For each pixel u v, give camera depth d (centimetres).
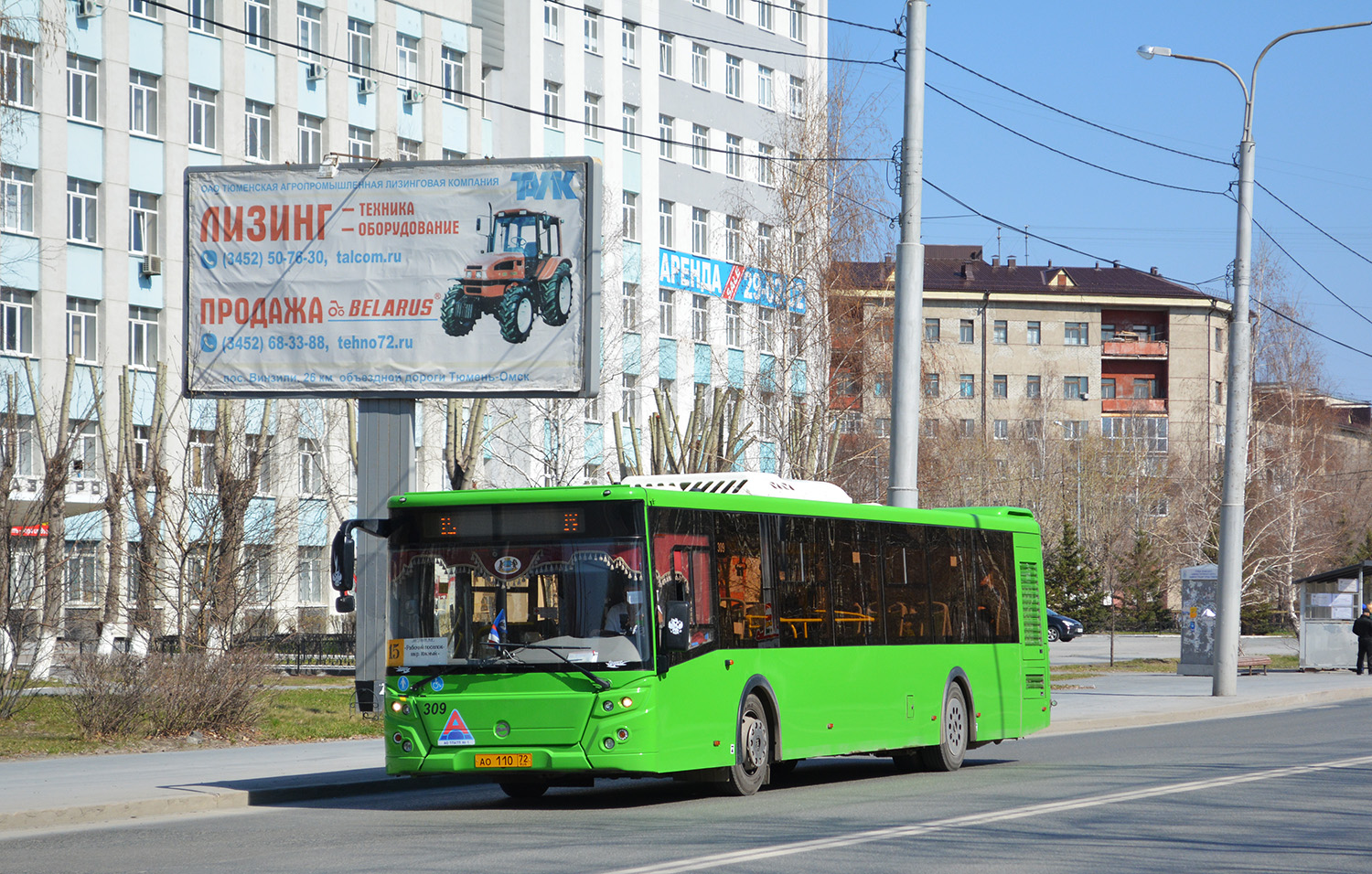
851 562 1666
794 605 1561
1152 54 3000
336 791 1528
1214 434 10269
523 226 2219
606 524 1380
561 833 1186
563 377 2194
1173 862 1005
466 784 1672
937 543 1827
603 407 5619
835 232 4216
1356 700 3241
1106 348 10869
